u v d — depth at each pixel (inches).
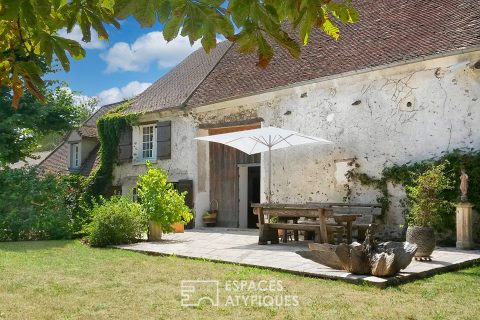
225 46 778.2
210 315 187.9
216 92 634.8
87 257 358.0
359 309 193.8
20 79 99.8
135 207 473.1
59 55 90.4
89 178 748.0
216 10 76.6
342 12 87.7
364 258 254.4
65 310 198.7
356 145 482.6
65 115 782.5
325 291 228.1
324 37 579.2
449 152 415.5
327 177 505.7
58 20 89.5
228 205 645.3
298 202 530.9
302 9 78.5
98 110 984.9
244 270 287.6
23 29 97.5
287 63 584.1
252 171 658.2
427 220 314.3
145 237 493.7
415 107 441.1
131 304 207.0
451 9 479.2
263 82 581.9
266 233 426.6
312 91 523.2
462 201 372.8
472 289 231.8
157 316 187.5
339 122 497.7
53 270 298.2
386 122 460.8
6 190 555.2
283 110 550.6
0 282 258.4
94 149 855.1
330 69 514.9
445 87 422.0
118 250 405.4
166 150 685.3
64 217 557.6
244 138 489.7
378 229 457.1
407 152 444.1
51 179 587.5
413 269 270.1
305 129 527.8
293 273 274.5
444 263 294.5
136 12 71.5
